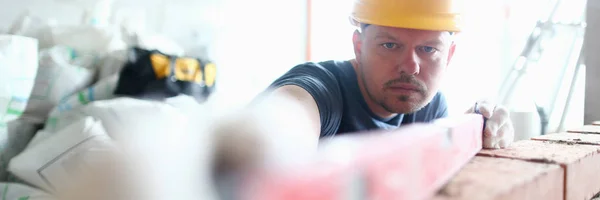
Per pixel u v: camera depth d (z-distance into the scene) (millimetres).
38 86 1423
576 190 595
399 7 709
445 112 998
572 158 598
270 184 257
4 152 1214
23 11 1669
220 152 294
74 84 1472
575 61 1756
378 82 768
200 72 1661
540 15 2094
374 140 394
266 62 2609
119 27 1830
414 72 737
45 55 1500
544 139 833
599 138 850
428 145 417
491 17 2303
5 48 1263
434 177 423
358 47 836
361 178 303
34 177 1020
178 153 433
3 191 1041
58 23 1765
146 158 532
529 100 1796
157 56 1553
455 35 833
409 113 848
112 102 1295
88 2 1848
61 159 1000
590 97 1631
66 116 1285
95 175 702
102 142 1029
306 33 2850
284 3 2719
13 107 1262
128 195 516
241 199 262
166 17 2129
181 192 311
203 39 2283
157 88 1509
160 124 1164
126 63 1513
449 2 731
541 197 478
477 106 730
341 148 352
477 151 655
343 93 816
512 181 437
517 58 1992
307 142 434
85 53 1632
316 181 268
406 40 724
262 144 302
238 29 2455
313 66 824
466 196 381
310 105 681
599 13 1599
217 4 2355
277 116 439
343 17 2801
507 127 729
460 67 2299
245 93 2154
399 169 351
